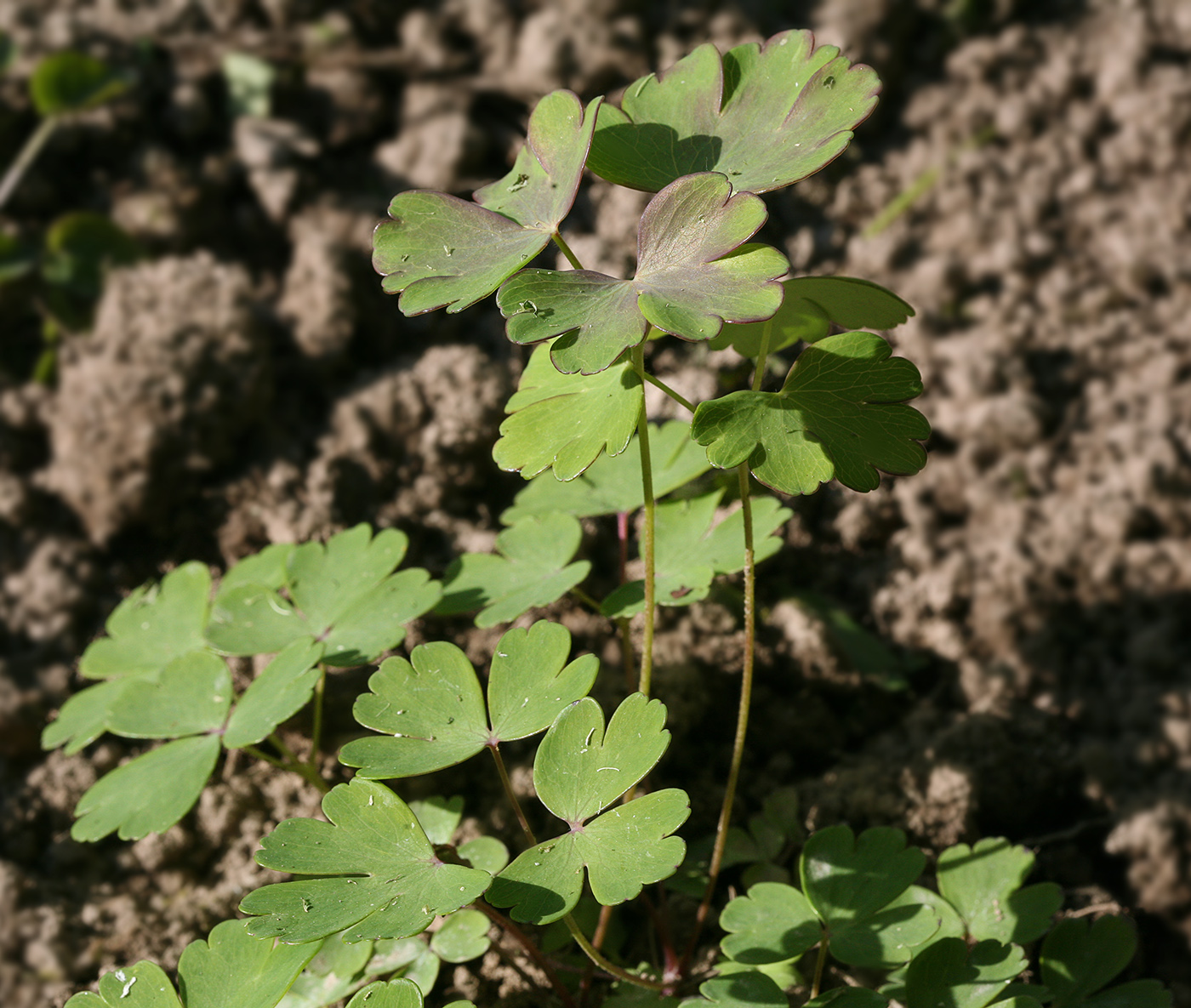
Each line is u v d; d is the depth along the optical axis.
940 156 0.75
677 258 0.48
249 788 0.58
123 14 0.76
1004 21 0.78
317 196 0.71
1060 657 0.62
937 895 0.53
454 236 0.49
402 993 0.48
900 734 0.60
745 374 0.65
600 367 0.47
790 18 0.77
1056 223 0.72
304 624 0.54
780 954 0.51
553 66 0.74
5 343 0.68
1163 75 0.75
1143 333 0.67
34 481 0.64
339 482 0.63
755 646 0.61
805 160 0.49
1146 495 0.63
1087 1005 0.52
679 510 0.56
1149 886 0.58
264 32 0.76
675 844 0.48
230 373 0.64
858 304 0.52
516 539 0.55
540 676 0.50
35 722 0.61
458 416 0.63
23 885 0.57
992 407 0.65
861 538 0.64
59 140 0.71
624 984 0.53
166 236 0.70
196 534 0.64
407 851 0.49
